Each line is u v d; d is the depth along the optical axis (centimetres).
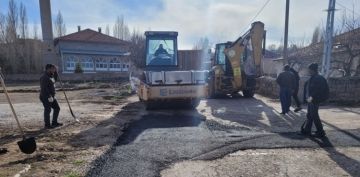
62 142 738
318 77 761
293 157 612
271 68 3719
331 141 721
